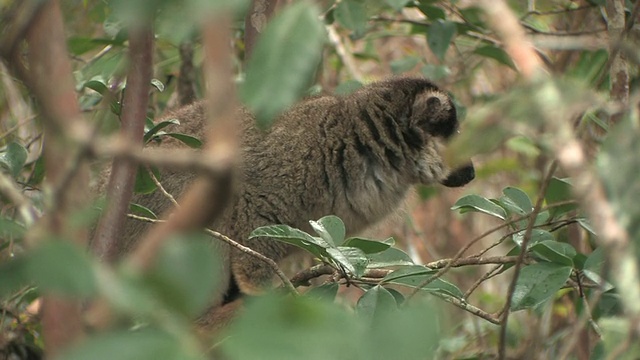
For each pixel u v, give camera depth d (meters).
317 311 3.18
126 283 3.25
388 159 12.02
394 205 12.49
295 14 3.84
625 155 5.28
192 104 11.59
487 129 4.89
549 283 7.62
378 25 14.72
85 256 3.26
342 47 14.55
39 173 9.66
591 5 11.81
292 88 3.73
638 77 10.64
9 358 10.45
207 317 9.84
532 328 11.23
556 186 8.01
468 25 12.12
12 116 12.44
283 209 11.25
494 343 11.95
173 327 3.24
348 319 3.33
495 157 17.25
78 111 4.30
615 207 5.11
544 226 8.38
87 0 11.26
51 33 4.32
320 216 11.64
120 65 8.50
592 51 11.63
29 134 12.46
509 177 17.19
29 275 3.37
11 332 10.57
